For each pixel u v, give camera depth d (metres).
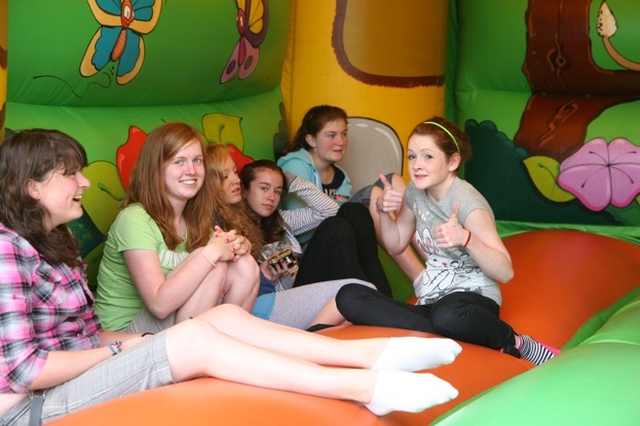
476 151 5.21
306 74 4.93
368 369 2.42
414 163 3.28
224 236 3.09
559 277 4.04
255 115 4.58
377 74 4.88
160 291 2.96
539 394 2.26
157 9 3.61
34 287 2.37
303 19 4.90
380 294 3.32
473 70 5.27
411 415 2.46
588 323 3.82
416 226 3.61
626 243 4.68
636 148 4.82
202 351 2.33
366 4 4.82
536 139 5.04
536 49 5.03
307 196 4.14
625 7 4.81
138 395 2.23
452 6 5.54
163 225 3.13
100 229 3.32
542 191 5.02
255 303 3.51
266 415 2.15
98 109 3.58
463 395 2.71
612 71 4.89
